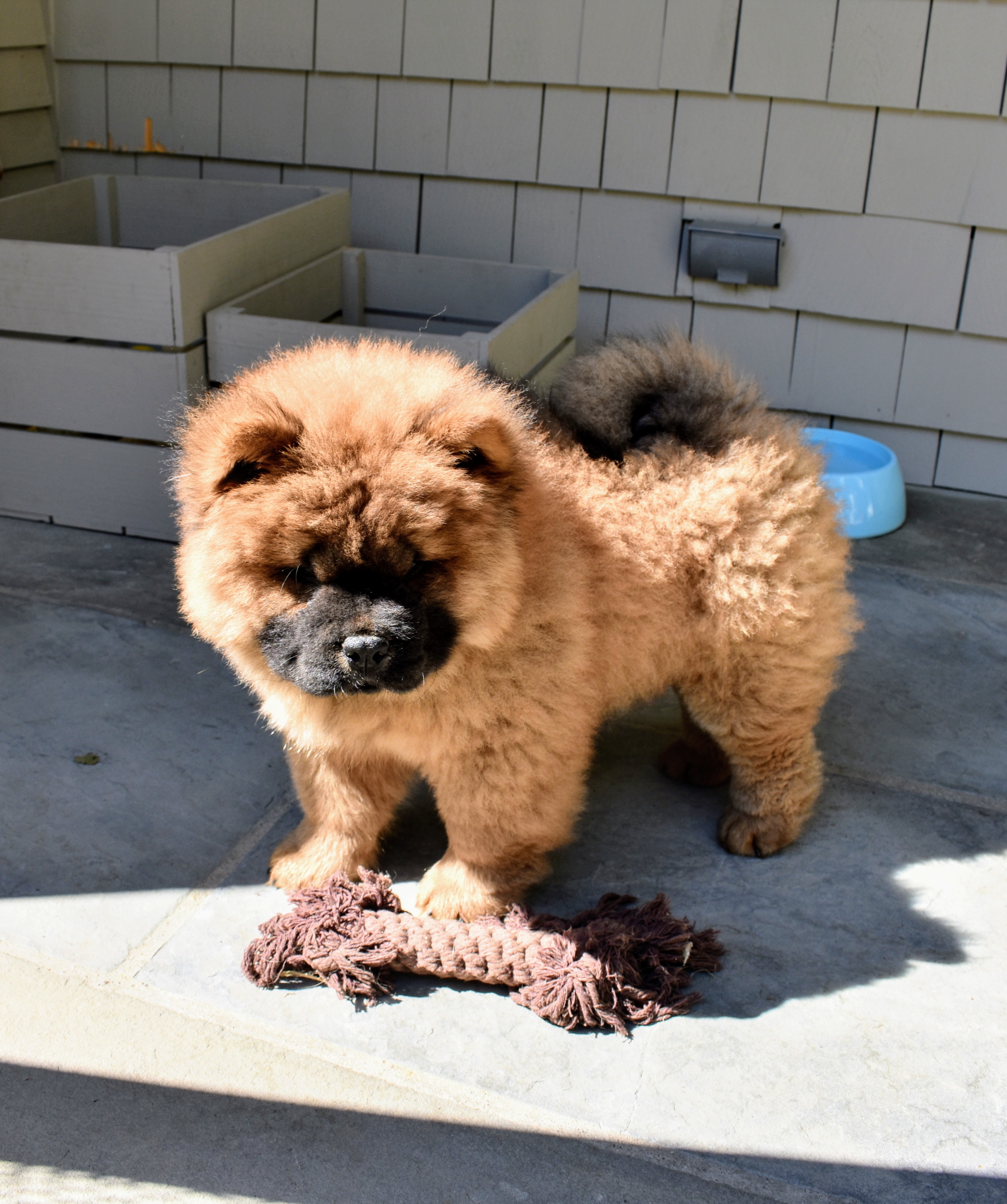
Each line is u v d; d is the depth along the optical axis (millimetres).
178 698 1158
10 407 1455
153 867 926
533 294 1584
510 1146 699
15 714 1108
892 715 1187
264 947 822
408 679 704
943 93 1524
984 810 1041
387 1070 751
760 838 970
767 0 1541
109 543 1473
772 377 1744
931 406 1693
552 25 1630
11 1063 740
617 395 922
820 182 1615
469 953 815
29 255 1352
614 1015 787
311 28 1724
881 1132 717
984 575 1479
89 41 1829
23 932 849
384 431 707
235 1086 733
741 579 875
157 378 1376
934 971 851
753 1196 675
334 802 895
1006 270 1587
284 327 1328
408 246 1823
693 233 1659
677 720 1196
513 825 850
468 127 1723
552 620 792
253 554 703
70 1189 660
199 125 1837
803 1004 817
